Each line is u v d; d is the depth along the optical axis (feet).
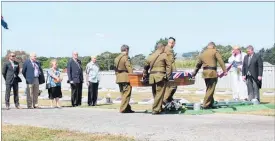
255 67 81.51
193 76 73.20
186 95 115.96
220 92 126.31
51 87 86.22
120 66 70.79
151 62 66.95
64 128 52.47
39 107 85.51
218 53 71.31
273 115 64.90
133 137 45.32
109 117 64.23
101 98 106.42
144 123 56.80
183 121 58.54
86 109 79.20
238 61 90.53
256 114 66.28
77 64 88.17
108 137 45.11
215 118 61.62
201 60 71.77
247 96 86.79
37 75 84.58
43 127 53.26
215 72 71.31
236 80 90.58
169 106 69.56
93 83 88.84
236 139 44.32
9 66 81.87
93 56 89.35
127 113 70.18
